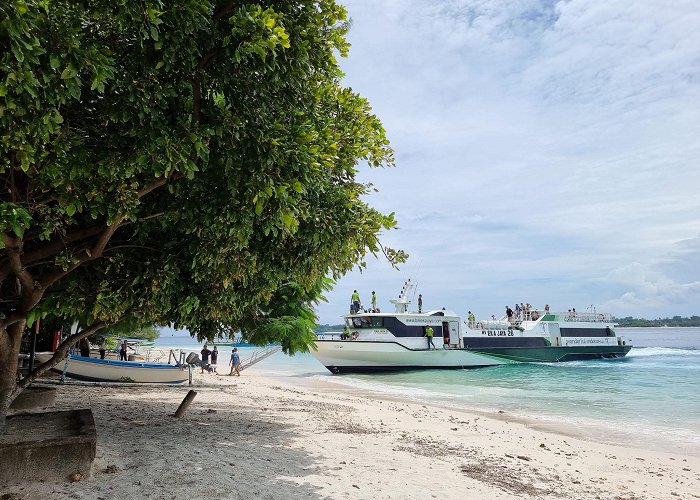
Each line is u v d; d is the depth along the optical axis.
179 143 4.82
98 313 6.83
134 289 7.11
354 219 6.91
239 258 6.81
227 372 33.44
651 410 18.61
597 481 8.25
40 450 5.47
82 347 20.64
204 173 5.89
